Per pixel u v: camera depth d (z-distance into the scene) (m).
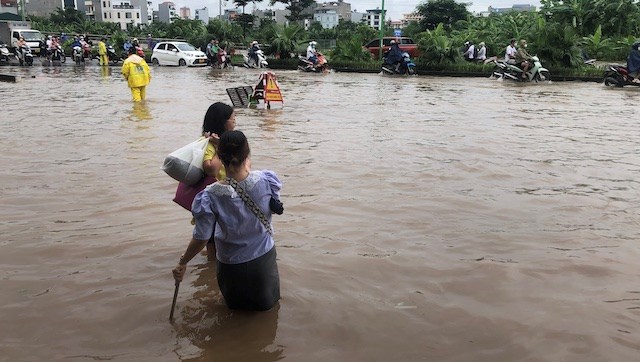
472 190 6.12
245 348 3.05
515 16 40.19
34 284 3.78
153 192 5.93
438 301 3.59
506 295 3.67
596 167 7.25
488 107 13.57
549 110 13.09
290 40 31.84
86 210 5.33
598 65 27.03
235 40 50.41
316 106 13.56
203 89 17.55
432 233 4.79
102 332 3.21
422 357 2.98
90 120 10.74
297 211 5.33
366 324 3.30
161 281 3.86
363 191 6.02
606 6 34.03
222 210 3.19
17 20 49.81
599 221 5.15
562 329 3.26
